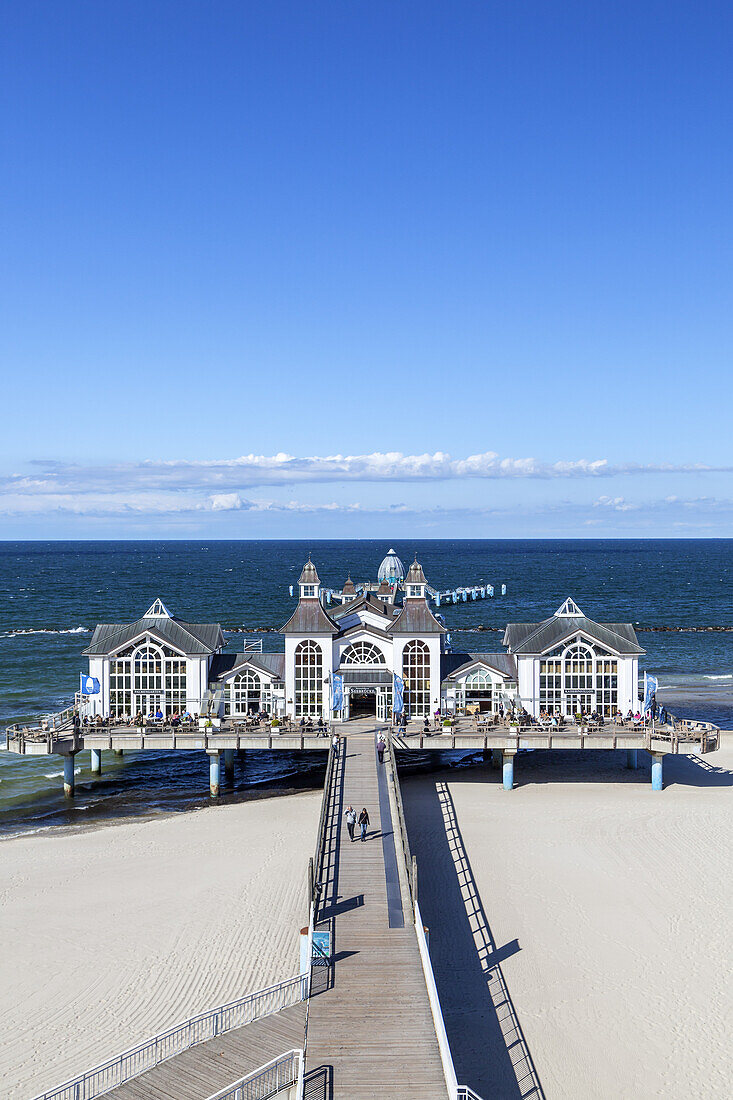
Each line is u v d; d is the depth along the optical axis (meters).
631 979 33.38
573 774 64.25
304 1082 24.36
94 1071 24.97
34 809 57.53
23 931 37.12
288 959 34.38
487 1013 30.94
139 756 72.44
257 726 61.44
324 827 41.66
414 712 65.44
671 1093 26.89
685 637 144.25
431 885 41.69
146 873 43.72
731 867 44.25
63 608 182.75
